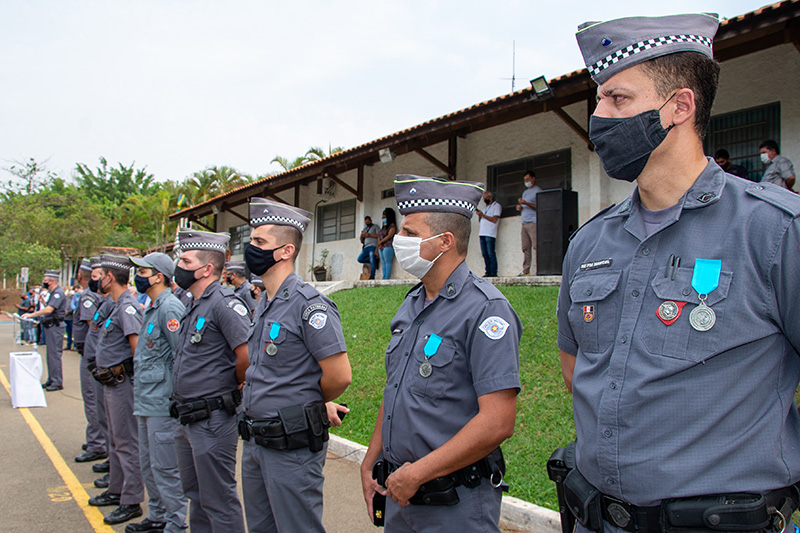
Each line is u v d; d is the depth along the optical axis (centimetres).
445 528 196
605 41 144
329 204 1667
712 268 130
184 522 363
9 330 2219
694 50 138
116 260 495
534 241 998
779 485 125
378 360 709
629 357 138
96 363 443
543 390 526
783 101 787
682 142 140
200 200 3412
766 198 131
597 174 977
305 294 288
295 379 278
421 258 219
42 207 3403
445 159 1285
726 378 126
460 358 206
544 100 890
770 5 614
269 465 271
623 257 149
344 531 383
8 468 538
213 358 330
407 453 207
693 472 125
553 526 343
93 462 562
